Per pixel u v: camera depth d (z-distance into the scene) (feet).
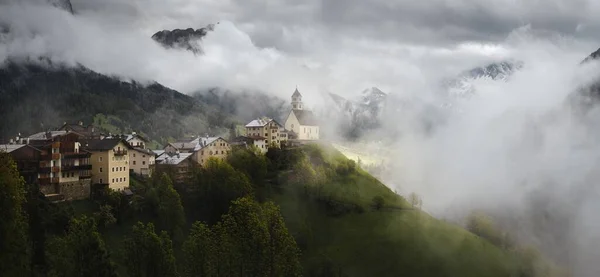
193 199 655.35
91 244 384.27
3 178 379.55
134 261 412.57
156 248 413.59
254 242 435.94
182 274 481.87
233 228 440.86
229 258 424.46
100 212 540.93
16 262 373.61
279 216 472.03
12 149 589.73
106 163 607.78
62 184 562.66
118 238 531.50
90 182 590.96
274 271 440.45
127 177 638.94
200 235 428.56
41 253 448.24
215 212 651.25
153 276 413.59
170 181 606.14
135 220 565.94
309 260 636.48
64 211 504.43
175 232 565.53
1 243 366.22
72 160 577.84
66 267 379.55
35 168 556.92
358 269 647.15
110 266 390.63
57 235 481.87
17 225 378.94
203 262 419.95
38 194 517.14
